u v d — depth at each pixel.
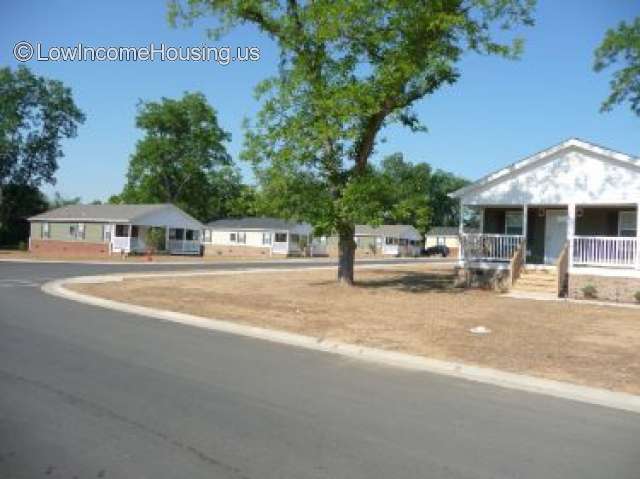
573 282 22.03
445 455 6.08
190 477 5.27
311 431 6.66
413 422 7.20
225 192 80.62
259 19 22.02
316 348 12.24
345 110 19.48
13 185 66.81
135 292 21.41
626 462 6.08
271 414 7.25
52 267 34.09
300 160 20.83
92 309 16.92
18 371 8.89
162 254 55.25
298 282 25.50
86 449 5.86
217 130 76.38
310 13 20.03
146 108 74.00
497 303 19.19
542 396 8.91
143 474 5.30
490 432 6.94
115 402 7.48
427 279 27.77
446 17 19.08
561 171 22.94
